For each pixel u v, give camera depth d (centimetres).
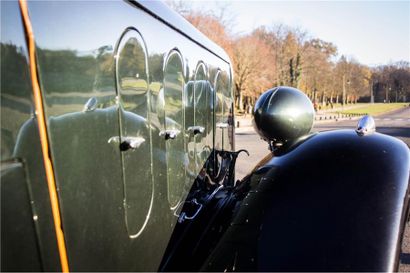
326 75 6744
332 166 215
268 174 231
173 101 283
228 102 506
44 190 140
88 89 167
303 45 5509
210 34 3111
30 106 134
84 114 164
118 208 193
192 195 337
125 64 202
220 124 456
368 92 10575
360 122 251
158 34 252
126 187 202
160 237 253
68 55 154
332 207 195
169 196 273
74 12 159
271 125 255
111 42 188
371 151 220
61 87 150
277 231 196
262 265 185
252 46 3803
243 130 2428
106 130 182
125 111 201
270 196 214
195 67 345
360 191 197
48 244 142
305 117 256
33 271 134
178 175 295
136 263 215
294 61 4741
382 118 3853
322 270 174
